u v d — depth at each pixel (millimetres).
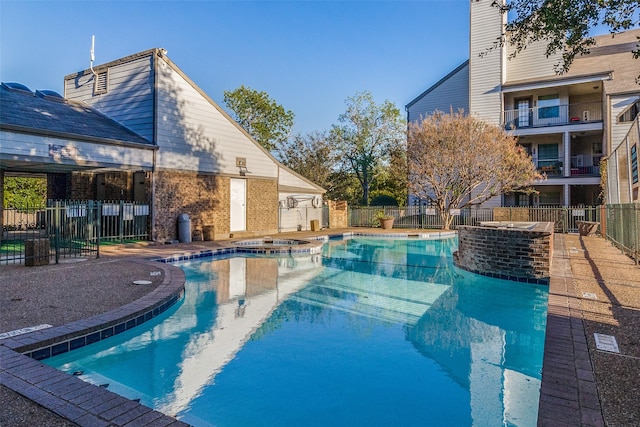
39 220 17203
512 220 22094
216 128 16531
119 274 7887
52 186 17062
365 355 4844
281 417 3473
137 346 5102
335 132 33562
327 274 10062
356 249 15422
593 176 21578
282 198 20828
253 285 8719
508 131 23094
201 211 15852
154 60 14164
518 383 4141
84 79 16312
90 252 11180
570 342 3957
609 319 4781
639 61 22938
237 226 17812
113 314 5102
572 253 11648
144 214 13758
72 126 12641
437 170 20938
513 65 25953
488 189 23016
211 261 11930
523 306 7082
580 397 2820
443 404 3695
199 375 4281
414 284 8859
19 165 12570
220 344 5180
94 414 2682
